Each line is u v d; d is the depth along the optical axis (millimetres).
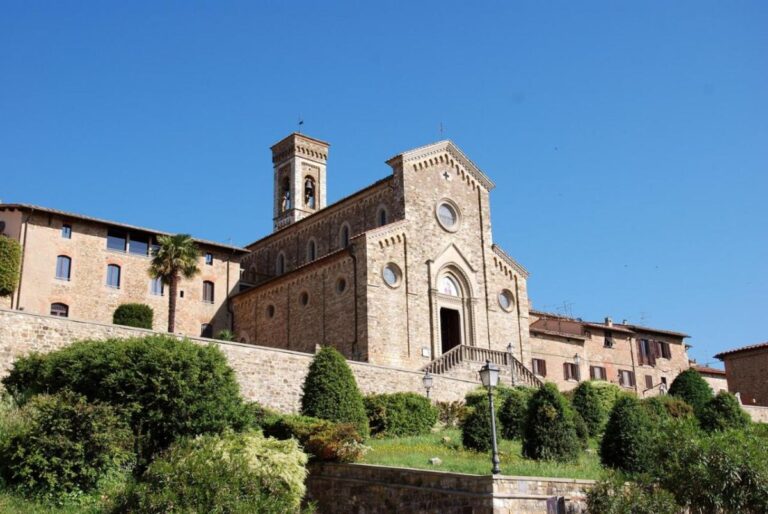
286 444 25156
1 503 22250
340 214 63219
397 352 52219
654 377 74875
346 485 26984
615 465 29062
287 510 22609
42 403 24750
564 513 22891
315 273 56406
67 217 56719
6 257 52625
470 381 48719
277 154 84312
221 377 28484
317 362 35219
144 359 27547
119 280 58594
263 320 60688
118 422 25609
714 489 23281
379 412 36875
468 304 58281
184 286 62094
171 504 20734
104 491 24078
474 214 61094
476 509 22016
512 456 30062
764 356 70562
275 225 81812
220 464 22391
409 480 24594
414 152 58031
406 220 55719
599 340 72000
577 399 42500
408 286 54312
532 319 73250
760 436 27297
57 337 34562
